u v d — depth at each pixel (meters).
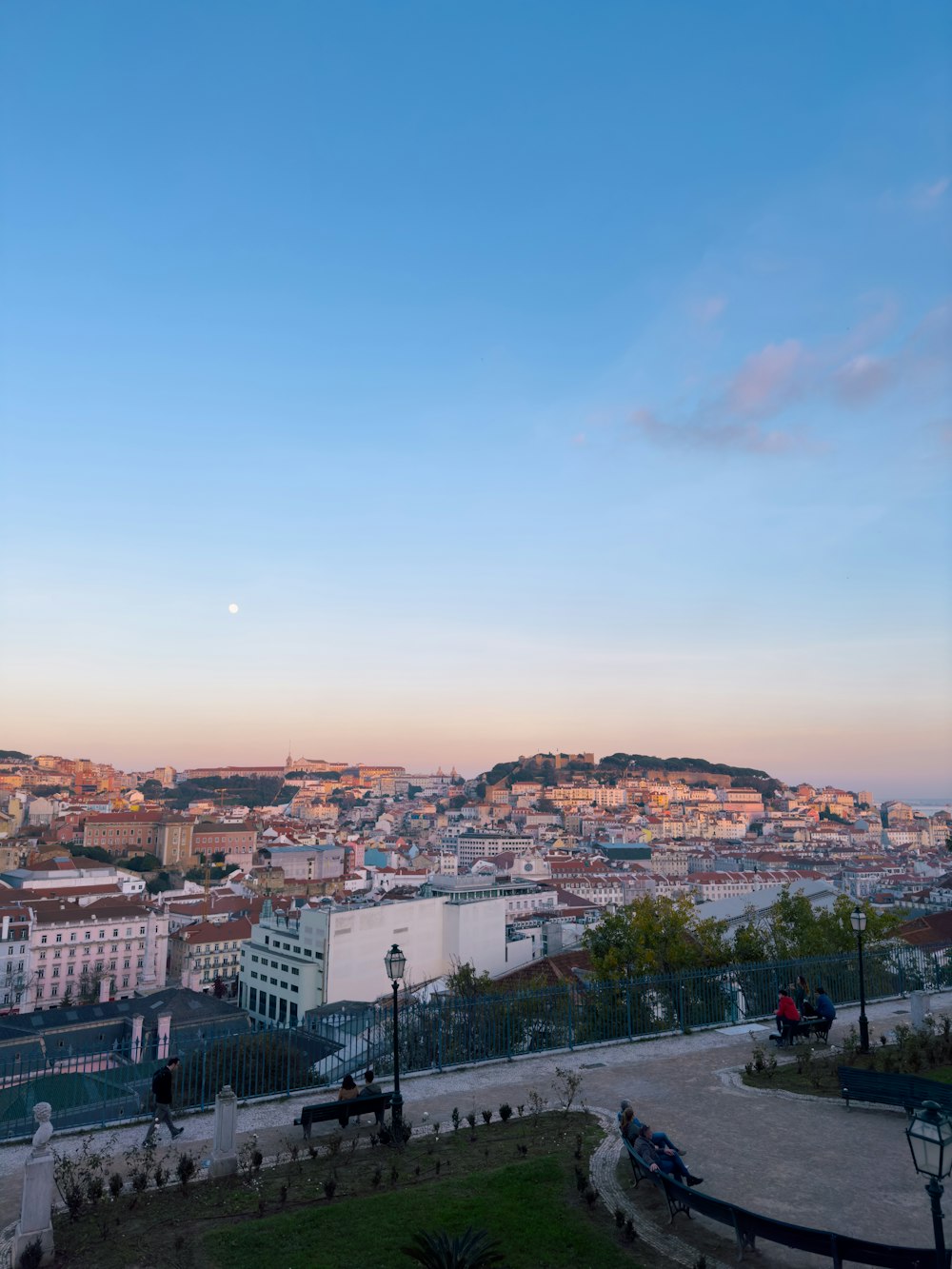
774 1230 13.38
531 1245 14.51
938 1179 11.71
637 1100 23.38
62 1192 16.95
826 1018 29.75
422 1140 20.61
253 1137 21.25
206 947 182.12
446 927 130.62
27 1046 96.62
